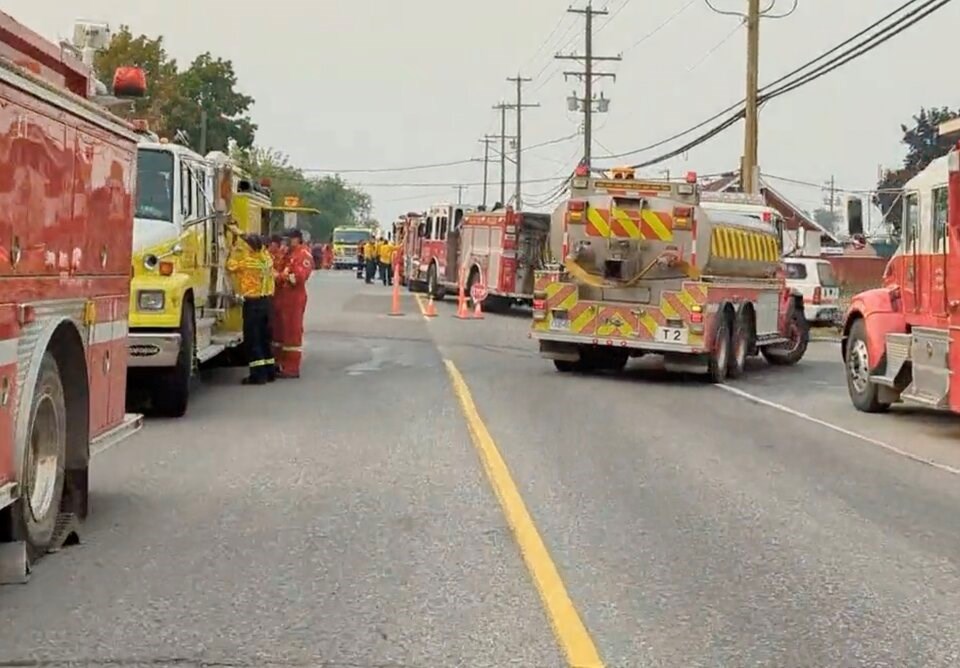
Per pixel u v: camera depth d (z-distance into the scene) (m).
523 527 8.80
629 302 19.72
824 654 6.18
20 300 6.92
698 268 19.28
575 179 19.95
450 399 16.17
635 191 19.55
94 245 8.48
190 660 5.89
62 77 8.20
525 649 6.14
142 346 13.40
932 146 63.97
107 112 8.71
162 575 7.42
